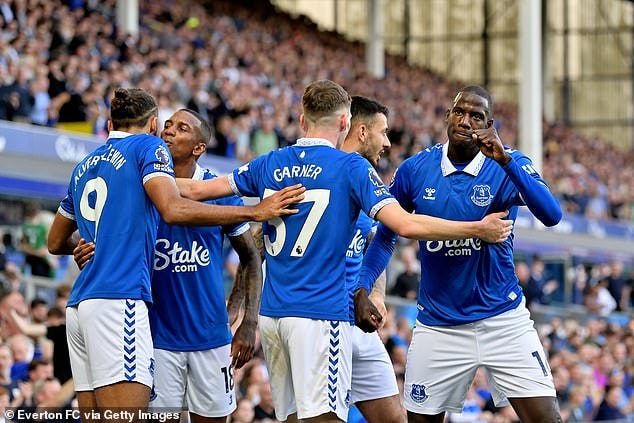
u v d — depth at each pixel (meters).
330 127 18.73
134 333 18.00
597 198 81.81
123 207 18.19
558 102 131.00
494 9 128.38
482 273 20.27
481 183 20.08
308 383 18.30
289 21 99.44
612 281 68.75
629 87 130.25
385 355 22.19
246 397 33.72
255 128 56.38
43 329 32.38
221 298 20.78
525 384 20.23
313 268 18.39
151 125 19.09
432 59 129.50
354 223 18.66
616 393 49.16
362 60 98.94
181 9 78.12
